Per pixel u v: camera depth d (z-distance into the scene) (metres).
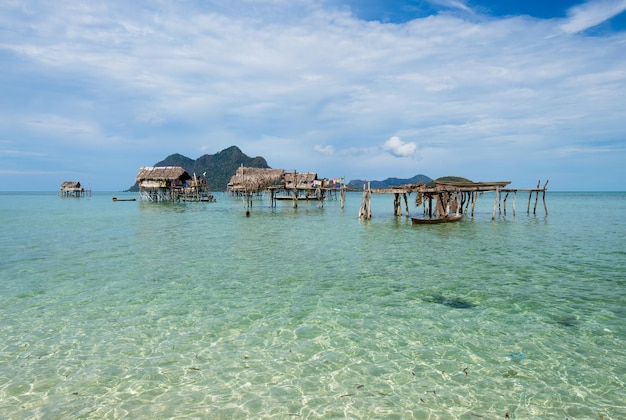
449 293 11.66
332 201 81.62
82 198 107.88
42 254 17.97
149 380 6.79
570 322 9.32
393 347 8.05
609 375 6.91
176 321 9.49
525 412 5.89
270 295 11.52
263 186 54.53
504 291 11.83
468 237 23.48
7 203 74.69
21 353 7.78
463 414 5.84
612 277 13.42
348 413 5.87
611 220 34.56
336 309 10.31
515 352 7.80
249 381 6.77
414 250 18.86
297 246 20.25
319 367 7.24
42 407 6.00
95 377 6.88
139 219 37.47
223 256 17.50
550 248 19.31
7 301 10.95
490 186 35.06
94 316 9.82
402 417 5.77
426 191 33.25
